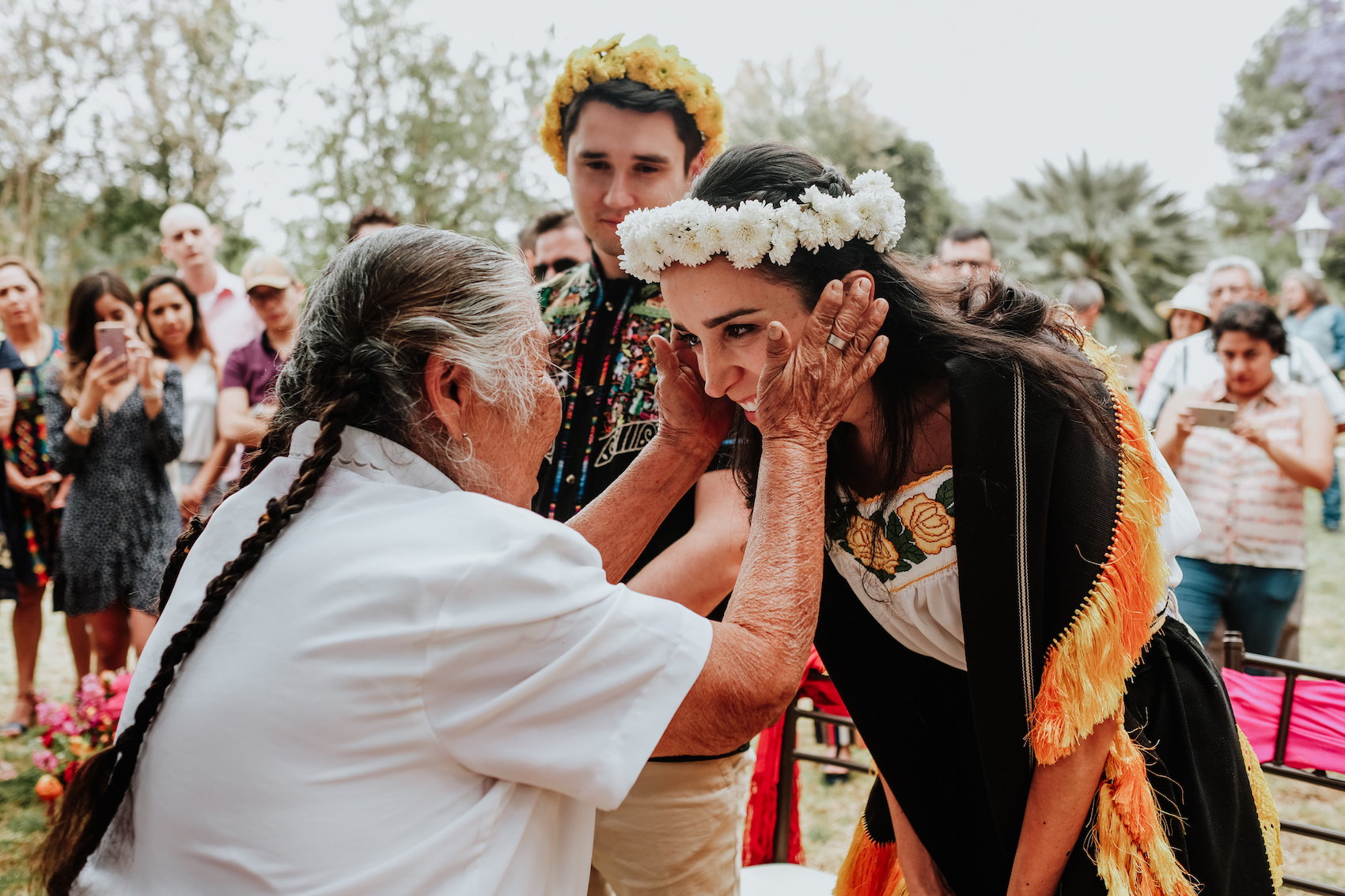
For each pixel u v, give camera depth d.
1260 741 1.93
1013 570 1.19
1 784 3.74
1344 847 3.19
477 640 0.96
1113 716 1.22
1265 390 3.73
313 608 0.96
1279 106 25.66
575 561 1.04
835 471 1.42
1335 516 7.73
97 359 3.97
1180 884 1.20
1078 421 1.19
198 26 14.55
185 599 1.08
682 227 1.20
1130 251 15.95
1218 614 3.82
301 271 12.46
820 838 3.35
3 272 4.55
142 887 0.98
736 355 1.28
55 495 4.39
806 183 1.26
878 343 1.22
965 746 1.49
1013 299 1.32
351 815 0.94
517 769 0.99
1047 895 1.28
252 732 0.94
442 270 1.09
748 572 1.16
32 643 4.51
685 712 1.04
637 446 1.74
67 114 14.77
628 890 1.68
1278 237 23.80
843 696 1.55
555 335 1.80
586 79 1.81
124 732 1.02
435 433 1.10
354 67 12.81
